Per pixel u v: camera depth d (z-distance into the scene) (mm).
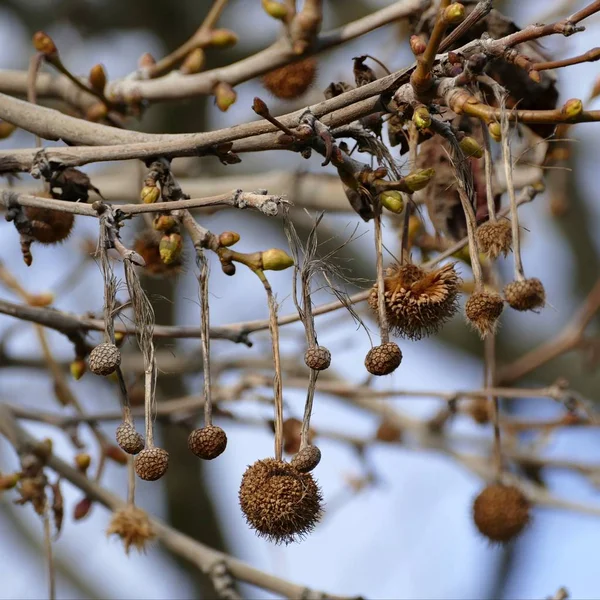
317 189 8805
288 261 5305
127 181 9156
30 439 7570
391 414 10828
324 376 10883
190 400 9078
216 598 13000
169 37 12102
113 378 8305
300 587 7730
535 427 10359
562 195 11477
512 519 7961
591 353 10594
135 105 7910
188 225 5543
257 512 4867
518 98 6934
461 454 10492
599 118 4797
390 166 5453
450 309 5199
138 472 4746
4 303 6992
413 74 5062
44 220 6348
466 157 5289
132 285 4965
